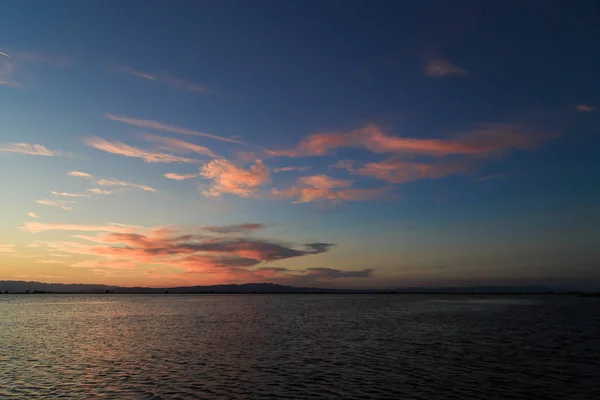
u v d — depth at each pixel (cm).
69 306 16912
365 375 3384
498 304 17012
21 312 12544
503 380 3183
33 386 3122
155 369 3691
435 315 10119
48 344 5334
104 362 4044
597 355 4200
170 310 13325
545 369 3550
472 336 5788
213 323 8281
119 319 9500
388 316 9956
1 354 4559
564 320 8419
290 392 2898
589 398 2725
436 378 3259
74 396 2850
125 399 2769
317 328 7131
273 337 5894
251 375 3422
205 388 3019
